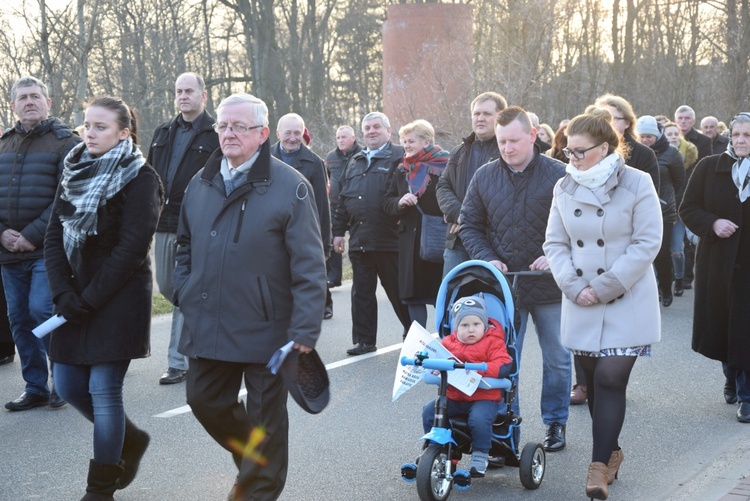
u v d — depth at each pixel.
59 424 6.91
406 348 5.23
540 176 6.12
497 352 5.24
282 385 4.69
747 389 7.00
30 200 7.15
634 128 7.87
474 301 5.39
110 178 5.04
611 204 5.21
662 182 11.84
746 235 7.09
